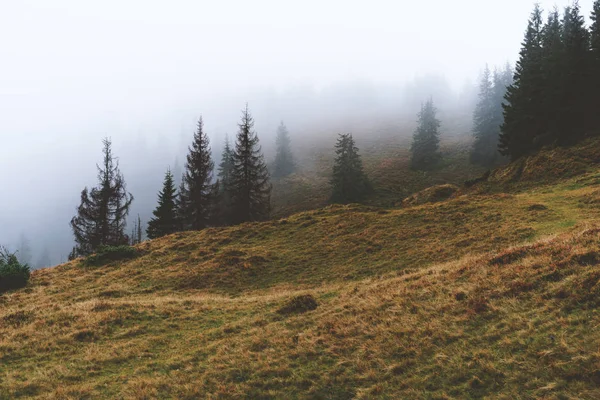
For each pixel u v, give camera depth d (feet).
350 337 36.88
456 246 73.82
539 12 221.46
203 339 43.73
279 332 41.63
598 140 126.72
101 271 92.99
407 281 51.16
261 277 79.20
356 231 98.22
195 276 81.25
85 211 152.35
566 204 88.07
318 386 29.63
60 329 49.14
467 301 36.81
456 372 27.30
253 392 30.07
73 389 33.24
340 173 234.79
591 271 32.68
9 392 33.63
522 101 161.89
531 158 138.21
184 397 30.53
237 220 172.86
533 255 43.45
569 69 145.89
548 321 29.32
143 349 42.22
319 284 70.44
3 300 73.87
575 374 23.17
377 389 27.73
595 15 194.90
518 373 25.05
